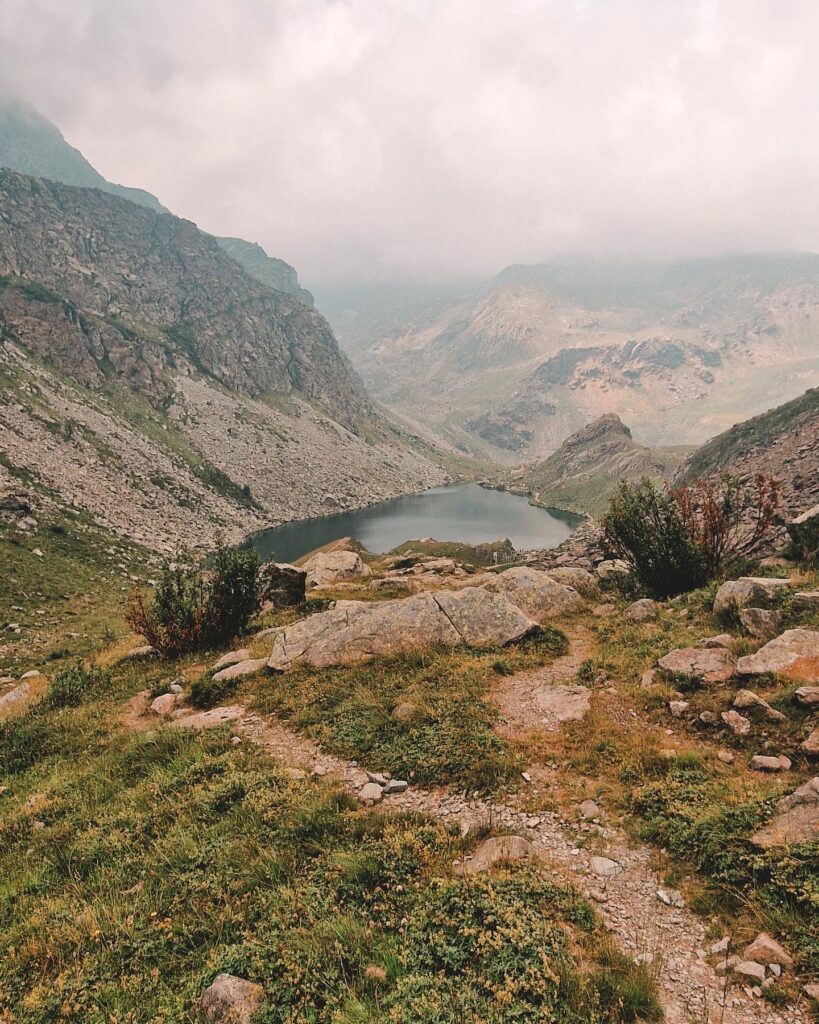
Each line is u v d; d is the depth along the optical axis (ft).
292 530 579.07
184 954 22.67
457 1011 18.10
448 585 102.73
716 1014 18.04
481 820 30.63
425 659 55.36
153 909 25.11
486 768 34.71
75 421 499.92
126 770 40.96
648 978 19.13
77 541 270.05
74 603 186.09
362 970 20.54
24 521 255.50
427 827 29.27
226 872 26.86
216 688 55.57
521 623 60.13
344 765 38.78
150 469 518.78
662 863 25.81
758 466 223.71
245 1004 19.31
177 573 77.66
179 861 28.30
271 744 42.98
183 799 34.50
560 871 25.88
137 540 335.26
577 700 43.55
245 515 577.02
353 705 47.16
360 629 61.05
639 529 73.05
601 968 19.80
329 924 22.54
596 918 22.52
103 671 69.51
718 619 53.26
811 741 30.35
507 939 20.74
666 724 37.96
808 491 132.36
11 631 140.67
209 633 74.28
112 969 22.04
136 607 76.59
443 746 38.09
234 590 75.72
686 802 29.01
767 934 20.74
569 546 231.09
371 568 152.35
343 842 28.71
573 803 31.22
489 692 47.39
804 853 22.95
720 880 23.82
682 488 77.00
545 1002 18.19
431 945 21.16
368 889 25.11
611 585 86.22
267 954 21.44
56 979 21.83
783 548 72.95
